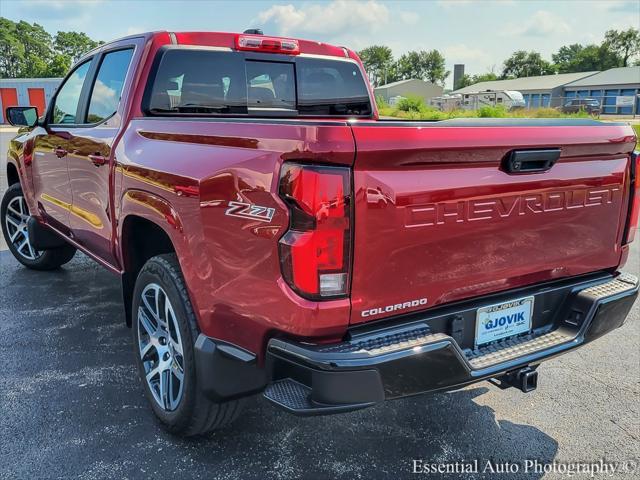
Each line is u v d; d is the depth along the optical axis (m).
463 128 2.18
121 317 4.46
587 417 3.15
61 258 5.54
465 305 2.44
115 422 2.98
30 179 4.88
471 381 2.29
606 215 2.82
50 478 2.53
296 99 4.16
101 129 3.56
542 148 2.42
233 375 2.42
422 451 2.81
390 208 2.08
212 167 2.34
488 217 2.35
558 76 67.19
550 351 2.54
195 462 2.67
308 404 2.10
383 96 87.75
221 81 3.70
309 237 1.99
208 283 2.41
